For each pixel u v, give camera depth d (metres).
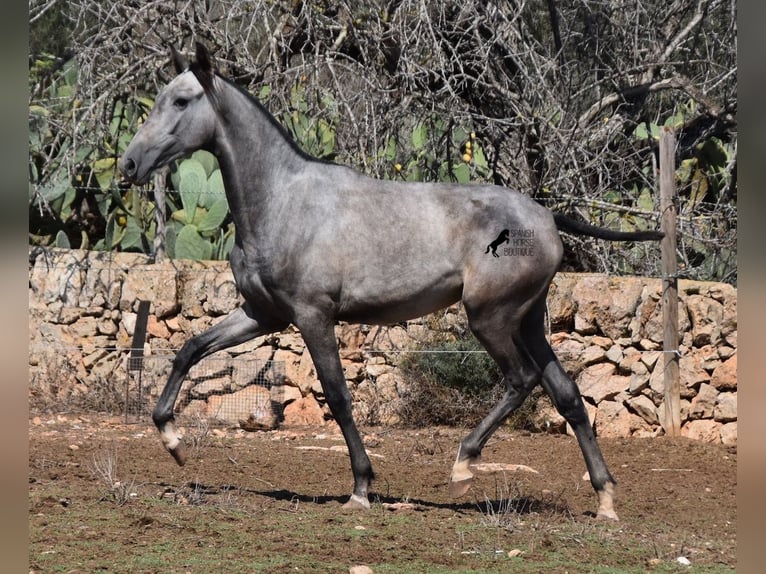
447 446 15.02
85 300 18.36
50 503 9.33
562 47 18.88
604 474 10.21
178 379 10.61
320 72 18.41
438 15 18.48
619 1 19.81
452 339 17.42
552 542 8.88
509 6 18.84
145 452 13.24
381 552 8.09
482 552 8.37
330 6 18.75
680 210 18.69
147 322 17.83
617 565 8.21
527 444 15.30
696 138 21.56
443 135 18.98
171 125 10.09
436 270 10.00
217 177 19.67
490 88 18.53
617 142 20.88
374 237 9.95
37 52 20.20
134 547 7.95
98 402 17.61
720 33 22.06
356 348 17.34
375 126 16.69
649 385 15.93
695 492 11.89
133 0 17.97
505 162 19.77
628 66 20.73
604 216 19.14
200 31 18.20
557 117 19.64
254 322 10.60
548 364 10.30
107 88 18.61
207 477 11.63
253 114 10.13
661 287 15.96
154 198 19.88
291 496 10.74
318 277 9.88
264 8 16.83
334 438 15.67
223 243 20.22
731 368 15.37
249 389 17.14
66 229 21.33
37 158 20.16
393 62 19.14
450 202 10.12
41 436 14.34
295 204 10.01
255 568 7.40
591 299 16.34
